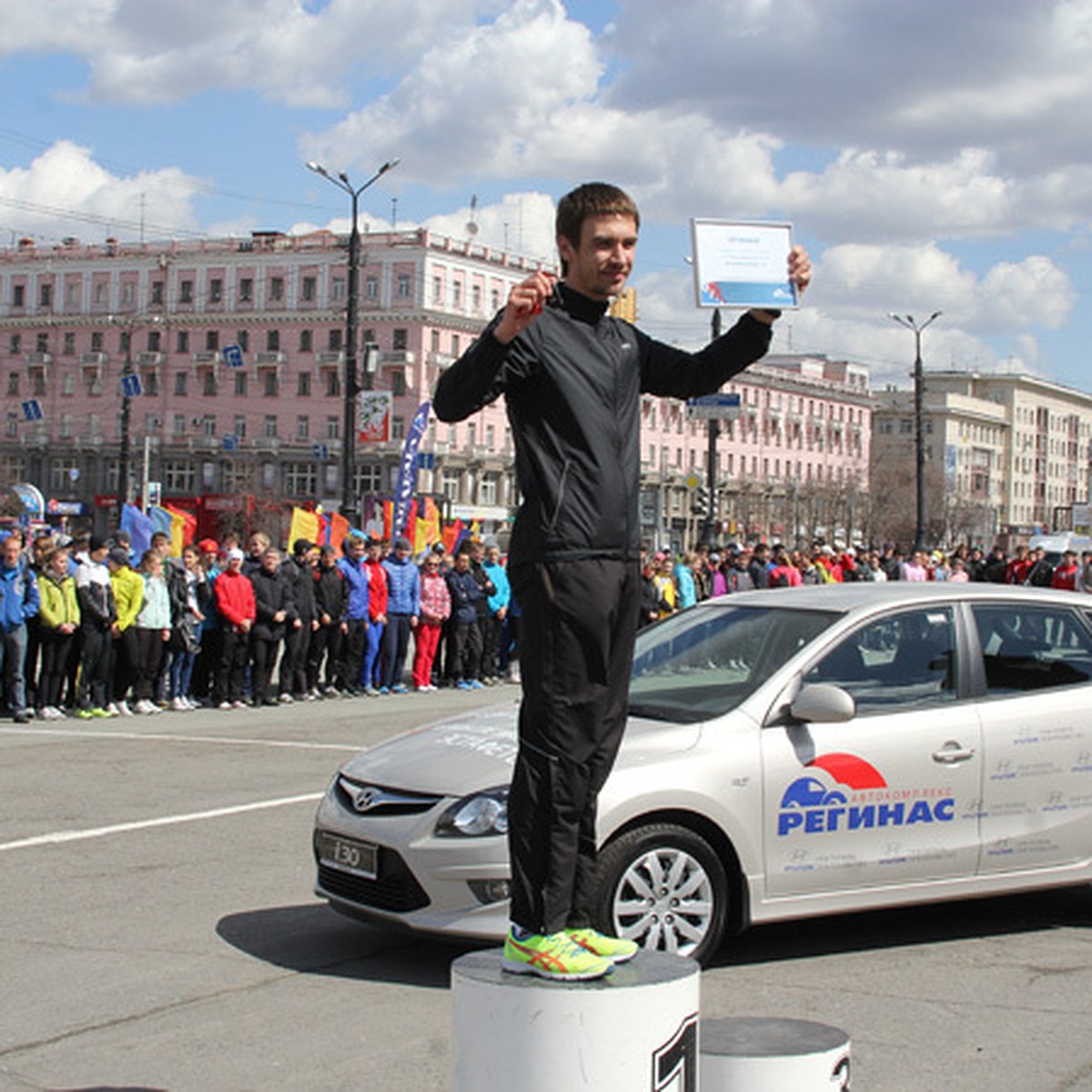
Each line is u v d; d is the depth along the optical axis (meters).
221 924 6.95
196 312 93.50
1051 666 6.95
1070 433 160.88
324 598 17.89
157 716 15.66
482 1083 3.27
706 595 24.36
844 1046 3.47
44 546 15.25
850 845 6.31
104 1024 5.49
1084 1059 5.17
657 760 5.99
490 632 20.33
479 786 5.98
